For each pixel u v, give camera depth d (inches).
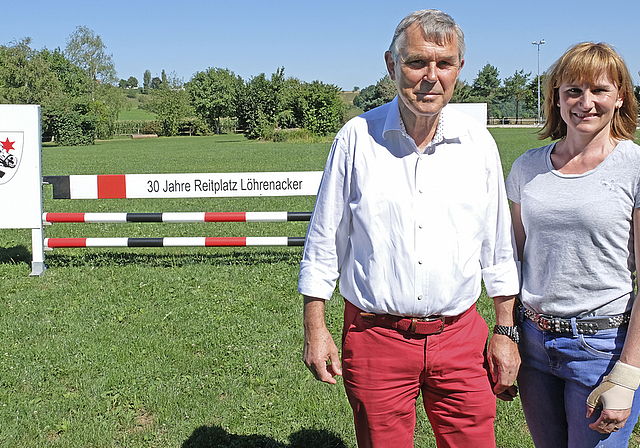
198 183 276.7
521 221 94.2
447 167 83.1
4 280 259.0
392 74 84.8
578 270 84.7
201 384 159.5
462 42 80.4
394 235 82.7
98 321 206.8
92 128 2116.1
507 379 89.8
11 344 186.2
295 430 138.3
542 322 88.6
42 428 138.6
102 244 275.6
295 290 240.1
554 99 92.0
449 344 85.4
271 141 2038.6
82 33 3184.1
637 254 81.4
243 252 310.8
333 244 87.2
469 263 85.1
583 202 83.0
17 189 266.2
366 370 86.6
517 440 133.5
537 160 91.0
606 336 84.0
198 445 132.1
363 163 83.9
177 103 3095.5
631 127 87.2
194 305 222.2
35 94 2263.8
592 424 82.0
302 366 169.8
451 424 89.0
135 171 796.6
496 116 3403.1
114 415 144.2
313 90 2321.6
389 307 83.7
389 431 88.6
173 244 276.7
